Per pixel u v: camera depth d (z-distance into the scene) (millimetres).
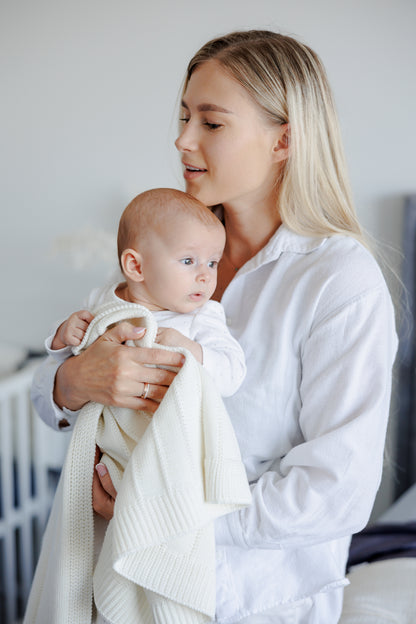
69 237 2873
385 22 2416
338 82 2504
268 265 1208
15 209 3162
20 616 2590
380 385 1037
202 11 2684
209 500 961
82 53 2906
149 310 1112
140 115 2881
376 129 2502
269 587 1110
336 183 1195
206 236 1080
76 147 3008
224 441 983
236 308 1224
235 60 1111
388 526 2127
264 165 1151
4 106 3074
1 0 2961
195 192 1169
